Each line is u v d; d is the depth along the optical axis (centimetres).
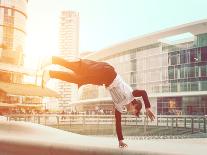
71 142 721
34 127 1155
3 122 1185
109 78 493
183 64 5341
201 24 5091
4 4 6247
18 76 5672
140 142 839
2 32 6169
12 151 770
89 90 8062
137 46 6284
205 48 5056
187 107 5275
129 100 511
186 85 5262
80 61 473
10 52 6222
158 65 5806
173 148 655
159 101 5744
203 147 693
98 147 611
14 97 5172
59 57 471
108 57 7219
